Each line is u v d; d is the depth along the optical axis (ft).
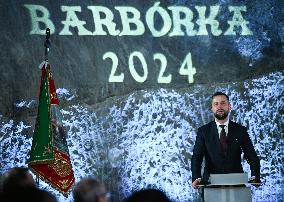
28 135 32.68
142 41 34.60
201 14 35.35
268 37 35.83
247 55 35.50
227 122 27.32
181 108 34.37
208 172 26.94
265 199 34.12
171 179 33.58
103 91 33.81
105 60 34.09
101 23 34.32
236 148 26.86
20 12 33.58
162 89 34.40
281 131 35.06
